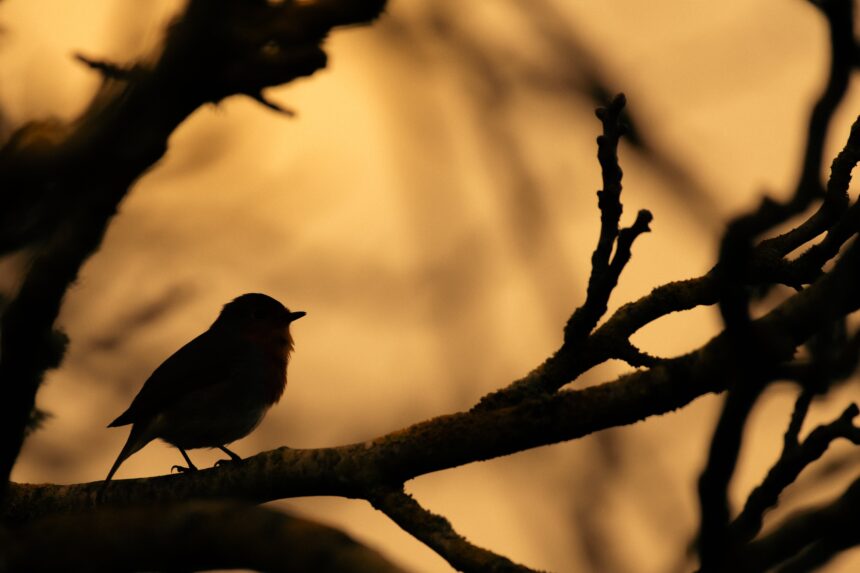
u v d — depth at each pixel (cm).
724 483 439
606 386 641
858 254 509
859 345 510
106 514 404
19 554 389
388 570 380
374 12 566
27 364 532
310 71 554
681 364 614
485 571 595
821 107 699
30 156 492
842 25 674
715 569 445
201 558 399
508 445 666
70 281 526
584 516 611
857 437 560
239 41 508
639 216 650
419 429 694
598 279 682
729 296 484
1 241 510
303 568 387
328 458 715
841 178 708
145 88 492
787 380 500
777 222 548
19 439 548
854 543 473
